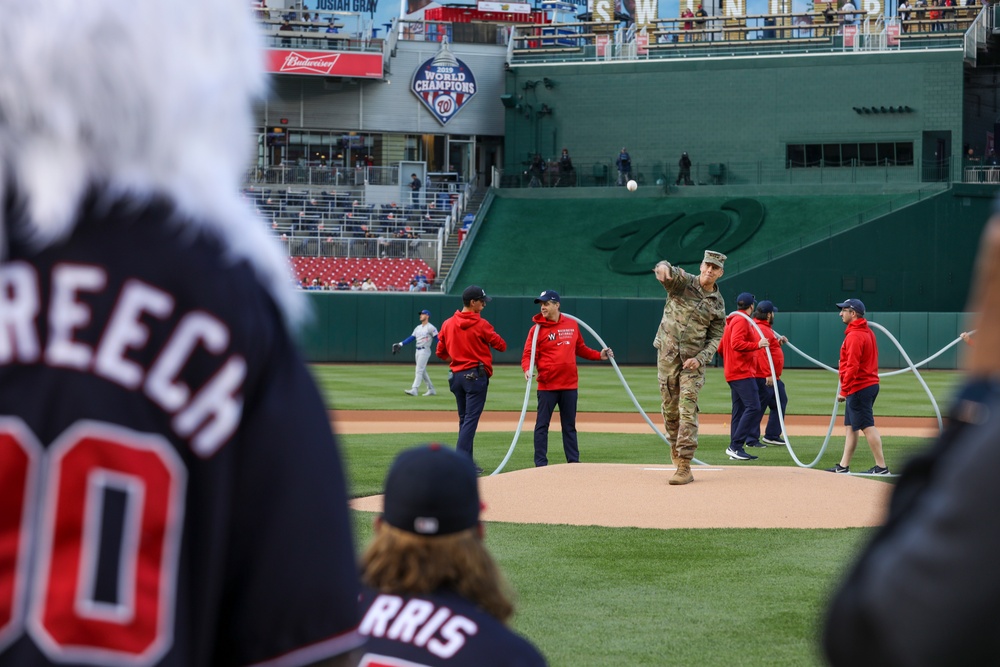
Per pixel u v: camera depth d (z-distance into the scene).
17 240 1.26
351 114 55.75
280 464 1.38
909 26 51.91
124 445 1.25
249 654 1.38
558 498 11.08
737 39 55.97
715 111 52.19
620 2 60.09
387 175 53.06
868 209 47.38
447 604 2.68
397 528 2.72
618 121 53.59
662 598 7.34
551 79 54.47
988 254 1.31
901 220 46.16
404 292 43.66
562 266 47.75
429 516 2.71
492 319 43.41
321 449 1.42
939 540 1.14
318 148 56.06
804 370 40.97
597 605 7.17
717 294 11.84
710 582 7.80
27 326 1.25
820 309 45.78
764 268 45.47
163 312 1.29
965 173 48.50
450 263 48.84
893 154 49.72
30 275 1.26
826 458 15.95
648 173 53.22
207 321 1.31
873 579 1.23
